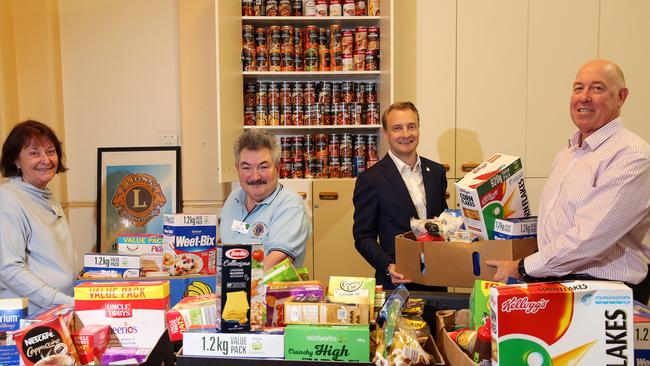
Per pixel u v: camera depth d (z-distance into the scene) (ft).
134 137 11.66
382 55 10.40
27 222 6.69
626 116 10.59
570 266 5.32
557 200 6.05
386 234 7.58
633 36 10.43
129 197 11.52
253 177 5.97
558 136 10.55
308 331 3.35
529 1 10.37
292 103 10.96
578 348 3.08
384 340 3.53
